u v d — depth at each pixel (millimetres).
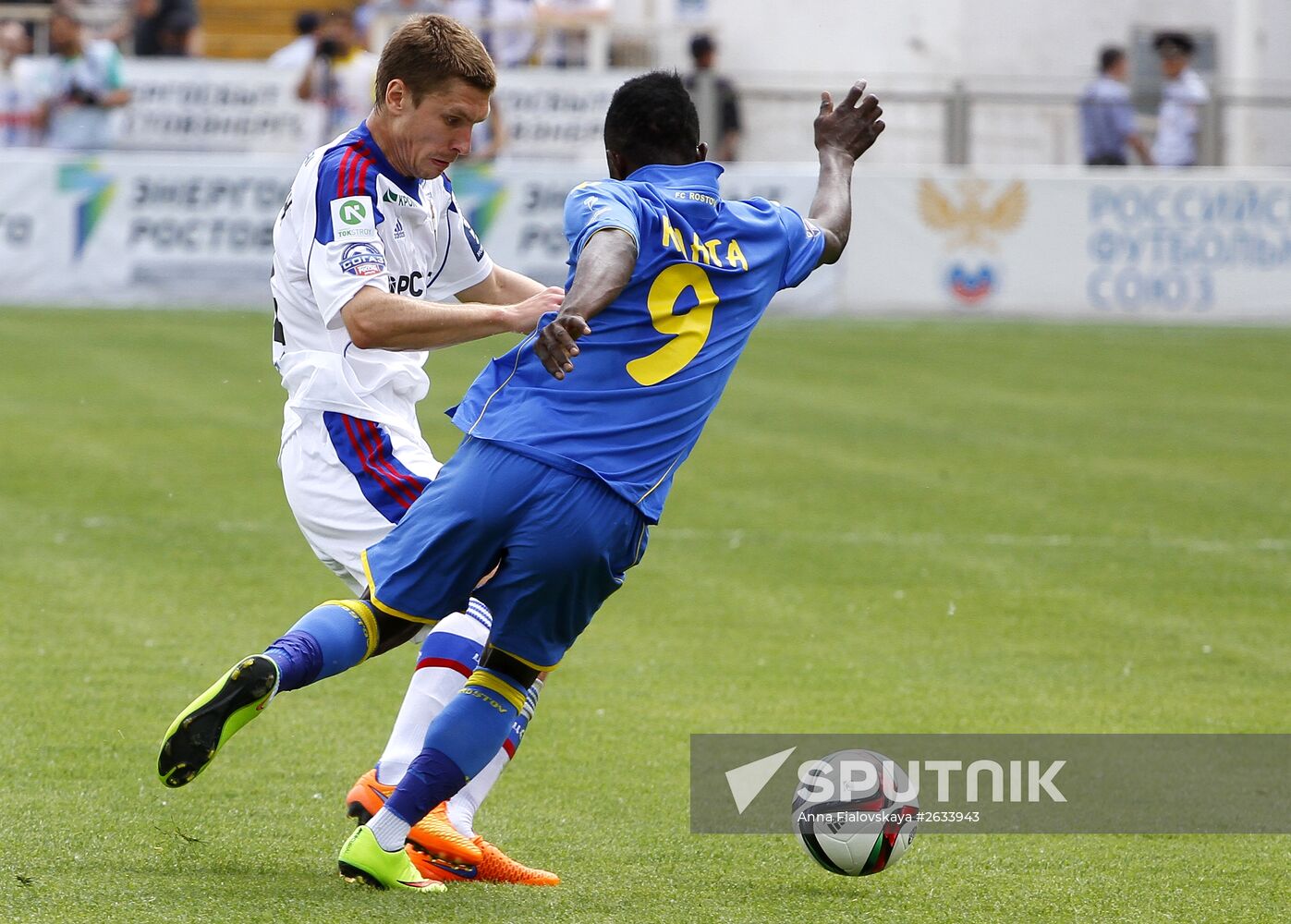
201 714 11484
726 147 64875
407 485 14164
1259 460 38344
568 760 16922
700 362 12453
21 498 30766
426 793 12312
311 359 14305
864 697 19781
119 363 47531
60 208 58625
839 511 31922
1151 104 65750
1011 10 79688
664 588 25750
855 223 61031
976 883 13141
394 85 13594
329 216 13523
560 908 12023
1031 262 61312
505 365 12555
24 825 13672
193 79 62781
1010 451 38906
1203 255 61250
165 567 25828
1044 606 24922
